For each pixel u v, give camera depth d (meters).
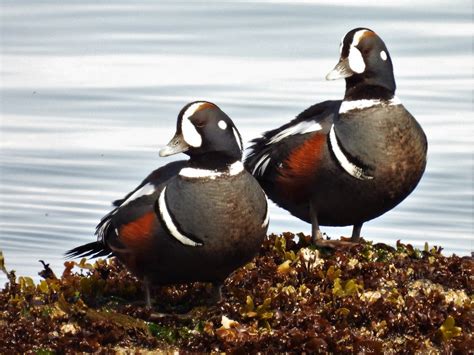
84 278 12.80
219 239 11.69
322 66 28.05
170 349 11.55
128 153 23.33
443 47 29.39
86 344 11.41
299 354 11.34
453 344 11.66
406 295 12.52
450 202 21.30
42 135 24.55
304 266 12.79
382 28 30.91
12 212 20.75
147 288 12.37
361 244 13.80
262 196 11.92
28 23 33.12
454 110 25.14
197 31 31.55
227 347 11.46
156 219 11.88
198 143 11.76
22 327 11.58
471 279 12.96
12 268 18.20
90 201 21.30
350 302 12.09
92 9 34.16
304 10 32.69
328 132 13.73
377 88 13.67
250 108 25.06
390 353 11.68
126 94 26.64
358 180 13.58
